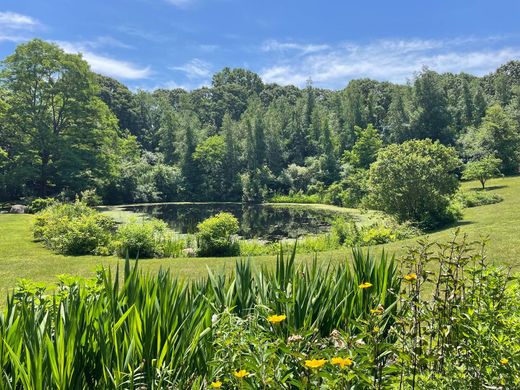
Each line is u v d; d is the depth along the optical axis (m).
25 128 34.81
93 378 1.88
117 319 2.08
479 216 16.30
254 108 66.25
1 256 11.91
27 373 1.58
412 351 1.72
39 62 35.59
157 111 70.94
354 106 58.56
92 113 38.22
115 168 39.16
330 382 1.46
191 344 1.99
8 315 2.03
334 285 2.79
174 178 48.53
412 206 15.80
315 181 49.91
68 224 13.83
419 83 52.69
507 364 1.70
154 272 9.05
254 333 1.97
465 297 2.07
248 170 51.88
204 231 13.04
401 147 16.61
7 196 33.88
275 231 20.97
